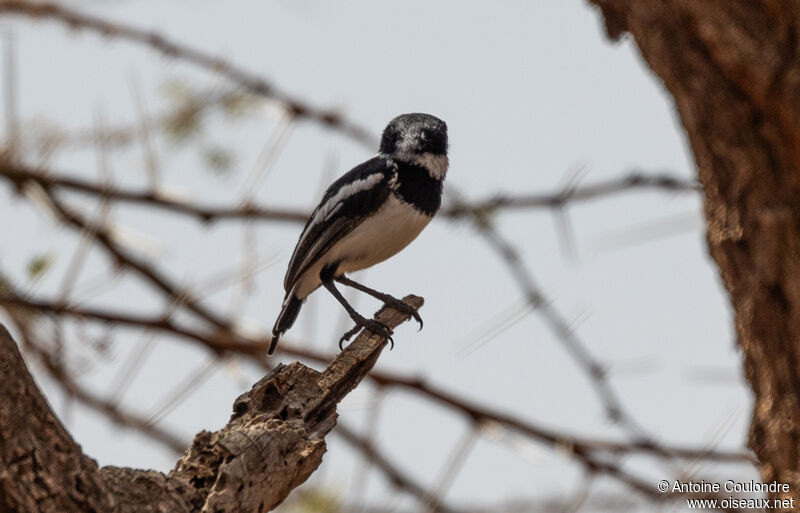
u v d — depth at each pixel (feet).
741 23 30.35
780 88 29.40
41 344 50.55
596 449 46.78
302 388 31.35
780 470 27.91
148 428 50.55
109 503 26.25
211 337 51.85
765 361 28.91
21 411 25.61
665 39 32.14
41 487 25.43
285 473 28.96
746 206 29.99
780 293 28.96
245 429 29.04
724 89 30.83
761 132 30.14
